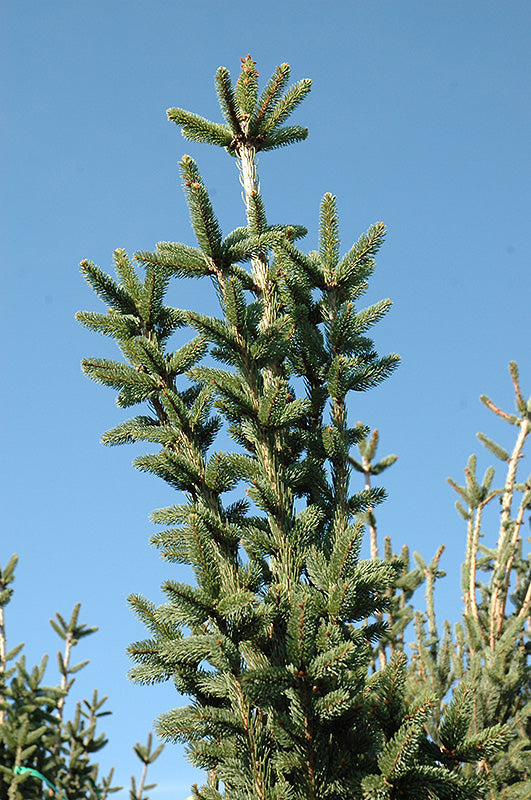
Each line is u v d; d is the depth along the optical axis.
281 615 3.89
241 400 4.25
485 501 7.52
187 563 4.40
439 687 6.40
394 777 3.27
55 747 4.40
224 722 3.68
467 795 3.50
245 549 4.24
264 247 4.46
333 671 3.37
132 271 4.74
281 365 4.86
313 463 4.48
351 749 3.71
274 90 5.03
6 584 5.14
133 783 4.29
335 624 3.75
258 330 4.71
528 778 5.88
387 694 3.42
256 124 5.10
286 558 4.10
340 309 4.74
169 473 4.36
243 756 3.67
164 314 4.80
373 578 3.91
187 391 4.80
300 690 3.46
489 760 5.71
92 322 4.68
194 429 4.58
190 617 3.69
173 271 4.56
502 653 6.33
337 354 4.70
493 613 6.87
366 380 4.60
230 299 4.29
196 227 4.34
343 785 3.53
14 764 4.19
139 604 3.98
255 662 3.90
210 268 4.51
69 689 4.86
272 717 3.72
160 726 3.76
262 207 4.87
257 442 4.35
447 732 3.61
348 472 4.52
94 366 4.51
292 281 4.78
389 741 3.40
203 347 4.54
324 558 4.00
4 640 4.99
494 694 6.12
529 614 7.08
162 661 3.88
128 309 4.74
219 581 3.65
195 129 5.05
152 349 4.44
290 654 3.42
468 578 7.32
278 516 4.21
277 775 3.66
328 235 4.81
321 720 3.51
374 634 4.27
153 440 4.45
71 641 5.00
